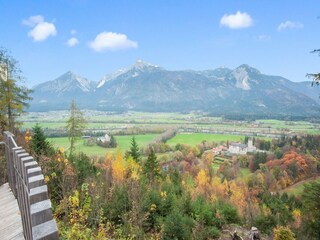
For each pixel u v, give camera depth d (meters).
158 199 17.84
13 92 26.88
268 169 96.25
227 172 100.44
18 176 5.59
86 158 27.30
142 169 41.66
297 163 90.06
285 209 48.09
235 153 140.38
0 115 25.47
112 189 15.72
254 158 111.25
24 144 19.33
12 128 25.88
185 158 108.88
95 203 11.00
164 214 17.61
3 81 25.56
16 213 6.57
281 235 19.66
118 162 38.66
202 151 138.50
